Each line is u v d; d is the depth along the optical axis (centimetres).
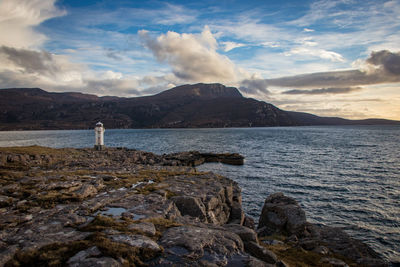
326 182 3709
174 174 2234
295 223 1523
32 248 644
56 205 1094
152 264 595
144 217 963
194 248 672
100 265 549
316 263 1015
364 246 1262
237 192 2023
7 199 1119
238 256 662
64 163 2942
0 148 3616
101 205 1115
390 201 2814
